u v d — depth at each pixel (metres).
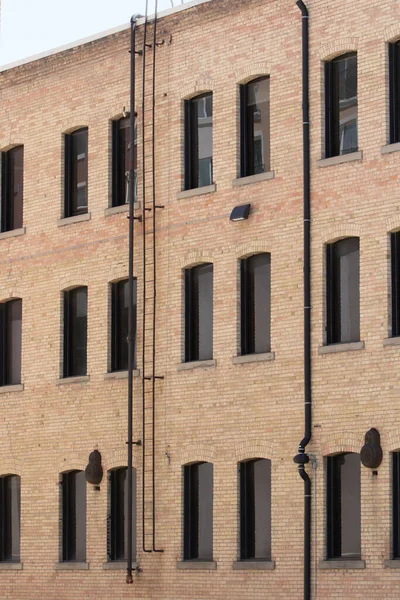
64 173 54.06
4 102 56.47
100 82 52.84
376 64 44.66
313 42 46.22
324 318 45.25
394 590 42.59
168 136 50.28
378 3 44.72
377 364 43.69
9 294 55.25
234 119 48.28
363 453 43.31
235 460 46.97
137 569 49.31
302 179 46.09
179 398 48.88
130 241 50.31
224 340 47.75
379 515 43.22
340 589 43.84
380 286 43.88
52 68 54.62
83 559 51.88
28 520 53.53
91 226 52.53
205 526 48.22
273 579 45.56
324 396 44.81
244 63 48.16
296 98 46.59
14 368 55.31
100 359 51.66
